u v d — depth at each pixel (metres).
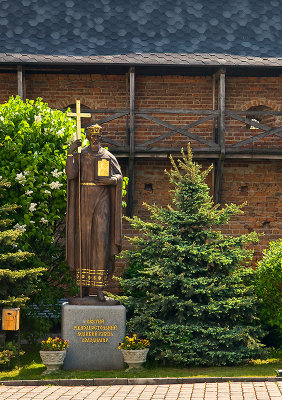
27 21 20.09
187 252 14.24
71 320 13.12
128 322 14.13
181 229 14.55
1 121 15.42
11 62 18.70
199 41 20.00
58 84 20.17
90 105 20.23
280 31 20.53
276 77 20.52
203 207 14.49
